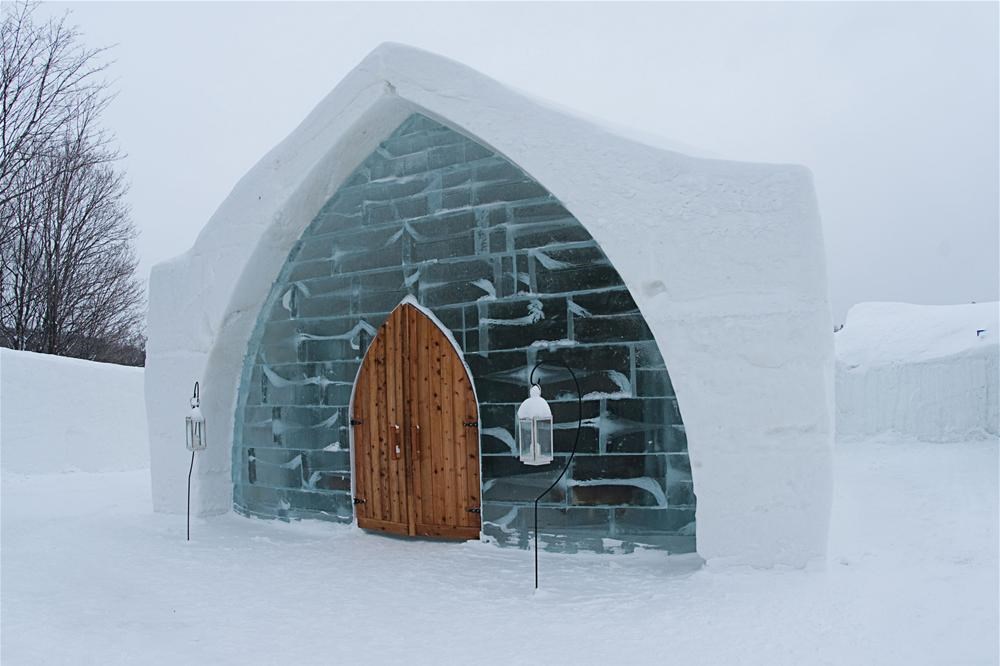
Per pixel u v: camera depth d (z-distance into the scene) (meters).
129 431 12.95
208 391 7.69
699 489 5.27
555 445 6.09
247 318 7.66
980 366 13.42
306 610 4.82
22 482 10.74
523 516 6.21
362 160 7.16
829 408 5.07
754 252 5.19
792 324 5.09
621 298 5.92
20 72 16.97
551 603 4.80
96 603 4.97
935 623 4.12
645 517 5.79
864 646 3.85
